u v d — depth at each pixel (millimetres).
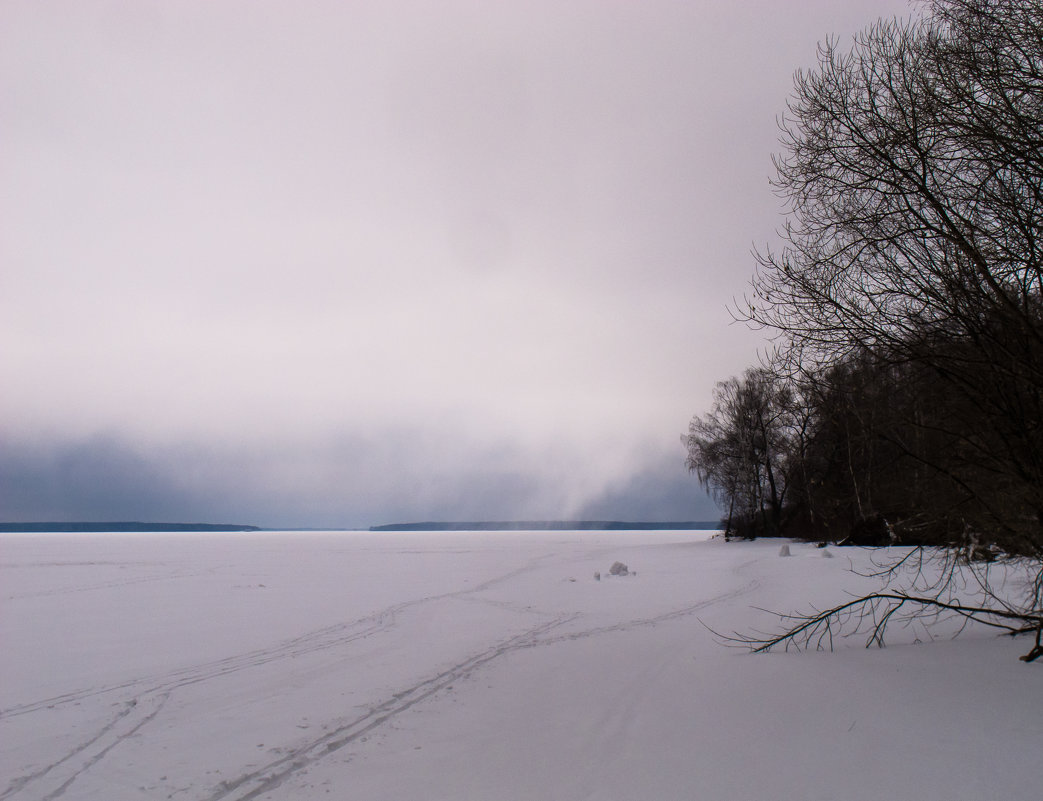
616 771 5586
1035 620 8172
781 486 52062
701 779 5270
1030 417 7047
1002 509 7336
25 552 53406
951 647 9375
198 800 5320
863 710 6711
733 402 53469
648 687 8484
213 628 14461
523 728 6984
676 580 24297
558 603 18281
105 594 21250
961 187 6969
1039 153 6359
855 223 7410
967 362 6973
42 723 7598
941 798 4598
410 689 8883
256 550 58594
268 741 6797
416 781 5570
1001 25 6574
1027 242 6488
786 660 9328
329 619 15719
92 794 5512
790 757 5613
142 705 8328
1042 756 5156
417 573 29766
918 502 8219
